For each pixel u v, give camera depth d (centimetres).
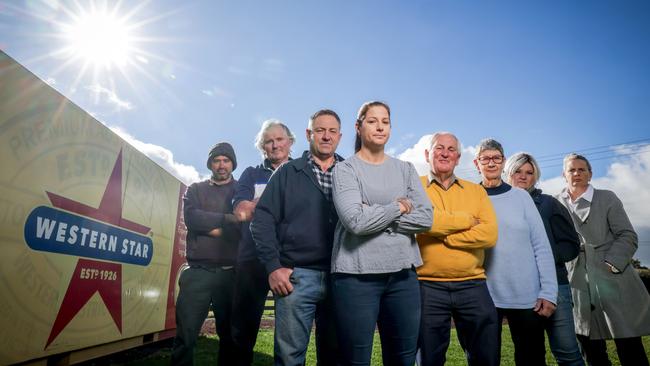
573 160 322
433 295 227
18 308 233
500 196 269
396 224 190
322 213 220
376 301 189
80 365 446
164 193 477
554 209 277
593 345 306
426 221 193
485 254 256
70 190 284
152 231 439
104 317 334
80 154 297
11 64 230
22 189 237
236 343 266
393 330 192
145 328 420
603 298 292
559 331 254
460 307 226
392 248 187
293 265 212
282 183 228
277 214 226
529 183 297
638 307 283
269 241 215
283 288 200
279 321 203
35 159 248
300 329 201
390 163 214
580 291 307
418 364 224
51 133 263
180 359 290
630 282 289
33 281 246
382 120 210
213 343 584
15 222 232
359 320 184
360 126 219
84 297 303
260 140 305
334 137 236
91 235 312
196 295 300
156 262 450
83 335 301
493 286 250
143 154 415
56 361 281
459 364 452
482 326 220
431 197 249
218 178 343
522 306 243
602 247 301
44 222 256
